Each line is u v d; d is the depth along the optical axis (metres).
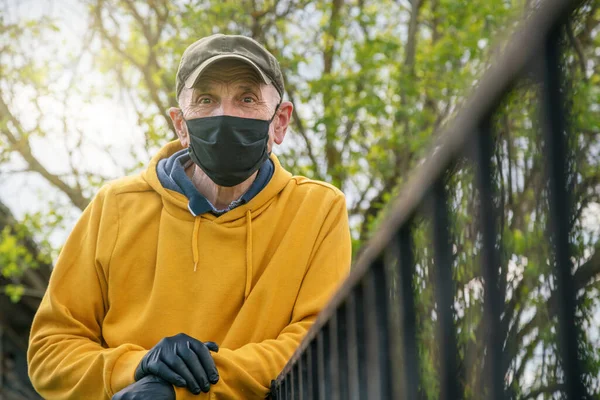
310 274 2.75
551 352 0.88
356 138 8.80
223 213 2.75
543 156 0.77
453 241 0.98
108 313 2.71
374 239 1.25
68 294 2.77
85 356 2.61
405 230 1.12
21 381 12.49
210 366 2.35
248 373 2.45
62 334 2.71
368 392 1.35
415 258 1.12
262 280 2.67
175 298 2.65
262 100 2.67
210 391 2.38
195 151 2.67
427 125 8.33
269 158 2.88
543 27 0.71
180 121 2.79
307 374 2.09
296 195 2.87
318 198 2.86
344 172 8.45
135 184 2.85
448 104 7.54
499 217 0.91
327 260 2.77
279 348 2.54
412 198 1.03
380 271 1.28
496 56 0.79
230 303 2.66
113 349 2.52
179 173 2.79
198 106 2.66
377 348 1.26
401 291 1.12
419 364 1.12
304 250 2.74
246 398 2.47
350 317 1.50
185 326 2.63
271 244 2.75
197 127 2.63
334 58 8.89
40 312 2.77
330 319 1.72
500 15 7.57
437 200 0.98
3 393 12.26
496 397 0.87
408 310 1.12
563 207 0.74
